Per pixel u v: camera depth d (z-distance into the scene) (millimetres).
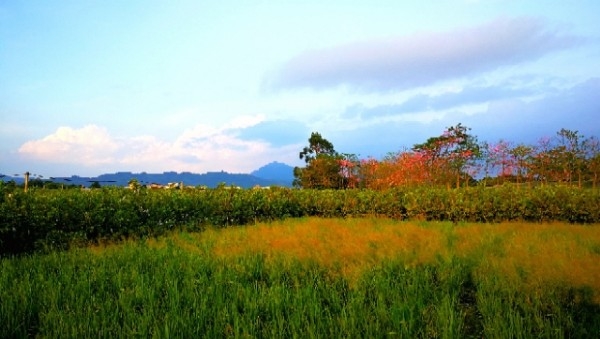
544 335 4172
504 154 24203
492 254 7410
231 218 14180
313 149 41250
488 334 4270
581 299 5188
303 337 4070
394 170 26531
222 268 6531
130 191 11695
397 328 4289
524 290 5480
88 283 5559
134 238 10438
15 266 6785
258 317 4566
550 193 15086
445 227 11547
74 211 9539
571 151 22359
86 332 4078
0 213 8258
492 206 15406
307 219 14898
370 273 6285
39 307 4793
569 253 7152
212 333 4109
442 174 25312
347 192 18297
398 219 16938
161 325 4234
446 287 5789
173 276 6012
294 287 5926
